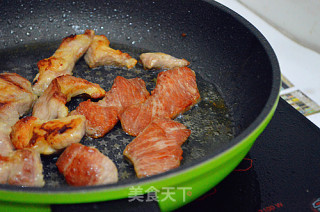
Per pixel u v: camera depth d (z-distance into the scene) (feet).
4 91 0.97
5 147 0.89
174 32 1.24
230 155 0.75
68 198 0.68
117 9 1.26
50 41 1.25
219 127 1.01
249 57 1.06
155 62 1.14
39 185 0.84
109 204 0.73
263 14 1.53
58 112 0.96
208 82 1.14
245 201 0.88
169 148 0.91
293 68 1.30
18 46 1.22
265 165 0.94
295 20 1.40
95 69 1.16
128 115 0.99
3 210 0.73
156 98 1.03
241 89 1.06
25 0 1.20
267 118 0.79
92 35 1.18
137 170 0.88
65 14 1.26
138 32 1.27
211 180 0.80
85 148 0.87
